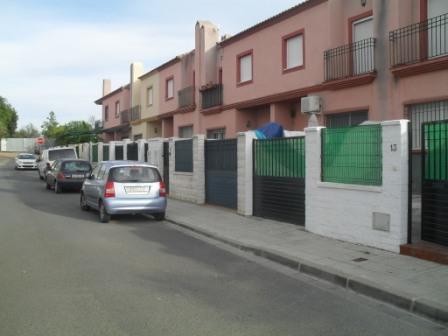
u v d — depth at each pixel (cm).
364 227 870
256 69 2041
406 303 572
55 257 822
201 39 2486
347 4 1599
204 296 611
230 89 2245
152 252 880
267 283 681
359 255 797
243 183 1277
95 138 4591
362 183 880
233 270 754
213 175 1519
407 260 754
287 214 1139
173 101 2906
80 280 675
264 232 1038
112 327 494
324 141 975
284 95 1852
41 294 607
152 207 1241
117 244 952
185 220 1233
